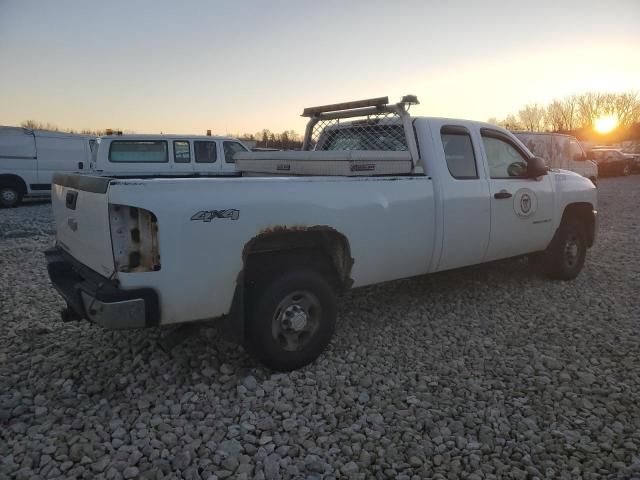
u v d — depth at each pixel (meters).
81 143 16.89
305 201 3.64
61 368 3.74
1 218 12.91
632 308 5.22
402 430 3.01
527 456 2.76
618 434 2.97
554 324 4.77
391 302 5.38
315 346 3.81
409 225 4.36
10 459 2.66
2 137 15.30
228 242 3.29
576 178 6.36
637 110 76.94
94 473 2.58
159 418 3.09
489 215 5.06
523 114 83.94
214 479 2.56
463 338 4.43
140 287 3.04
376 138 5.06
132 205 2.97
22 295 5.55
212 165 12.55
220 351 4.04
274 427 3.03
